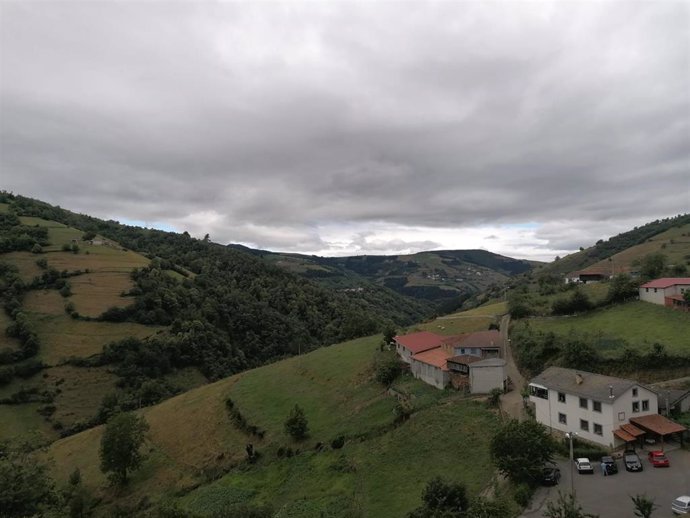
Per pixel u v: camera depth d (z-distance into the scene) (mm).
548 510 41750
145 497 76188
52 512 48844
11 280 167625
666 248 185625
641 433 52875
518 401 69250
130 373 142125
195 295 195875
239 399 100188
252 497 65312
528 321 104375
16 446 51688
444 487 42875
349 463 64750
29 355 139250
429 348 93500
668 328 80812
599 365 72625
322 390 96750
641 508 35938
